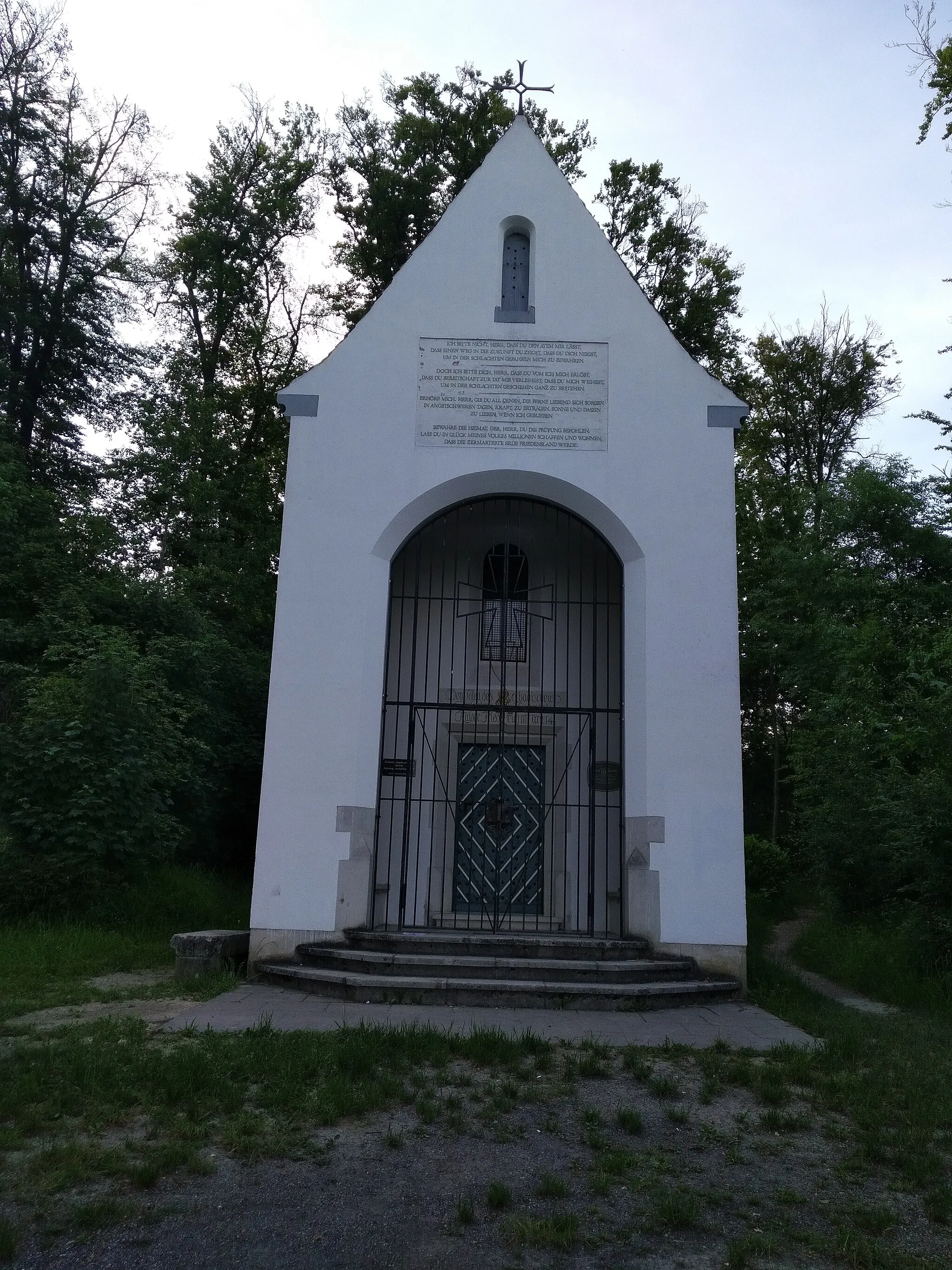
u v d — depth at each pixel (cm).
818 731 1686
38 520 1911
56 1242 389
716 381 1125
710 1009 901
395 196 2328
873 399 2914
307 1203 432
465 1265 385
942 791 1096
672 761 1028
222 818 1761
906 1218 439
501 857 1284
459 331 1138
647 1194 453
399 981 877
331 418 1116
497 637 1348
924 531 2055
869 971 1110
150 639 1723
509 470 1103
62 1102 523
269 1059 608
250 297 2542
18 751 1220
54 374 2522
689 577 1073
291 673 1050
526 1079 616
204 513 2175
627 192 2439
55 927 1088
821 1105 586
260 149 2548
